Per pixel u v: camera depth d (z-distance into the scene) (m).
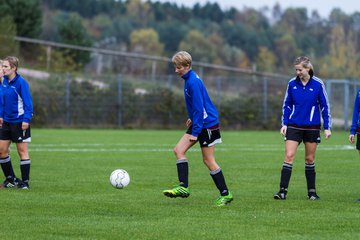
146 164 38.00
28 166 27.17
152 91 87.19
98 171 33.97
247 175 32.72
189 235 17.56
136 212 21.16
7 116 26.80
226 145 55.62
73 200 23.69
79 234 17.67
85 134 70.56
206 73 195.25
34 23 127.62
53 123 84.81
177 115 86.94
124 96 86.56
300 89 24.08
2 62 26.36
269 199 24.33
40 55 124.88
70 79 85.88
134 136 67.81
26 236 17.39
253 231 18.12
